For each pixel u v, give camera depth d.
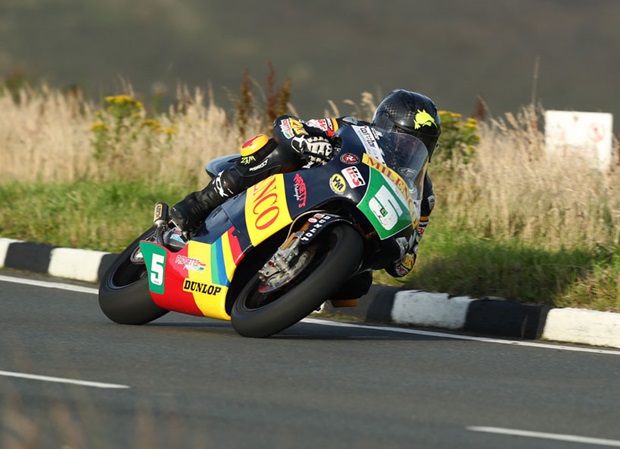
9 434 18.16
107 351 25.81
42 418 19.23
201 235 28.30
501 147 45.41
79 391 21.38
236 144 50.25
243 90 52.12
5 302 33.22
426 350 28.03
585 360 27.89
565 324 31.27
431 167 44.09
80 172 51.16
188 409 20.41
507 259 35.31
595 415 21.55
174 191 47.50
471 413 21.12
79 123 57.50
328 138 27.48
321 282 25.67
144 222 42.62
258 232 26.83
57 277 39.69
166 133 52.22
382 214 26.08
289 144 27.20
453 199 42.72
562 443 19.19
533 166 42.38
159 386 22.23
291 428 19.31
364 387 22.97
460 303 32.84
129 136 52.09
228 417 19.92
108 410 20.05
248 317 26.89
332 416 20.30
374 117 28.62
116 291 30.41
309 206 26.30
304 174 26.73
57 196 45.81
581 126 44.41
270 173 27.89
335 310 34.91
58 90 64.50
